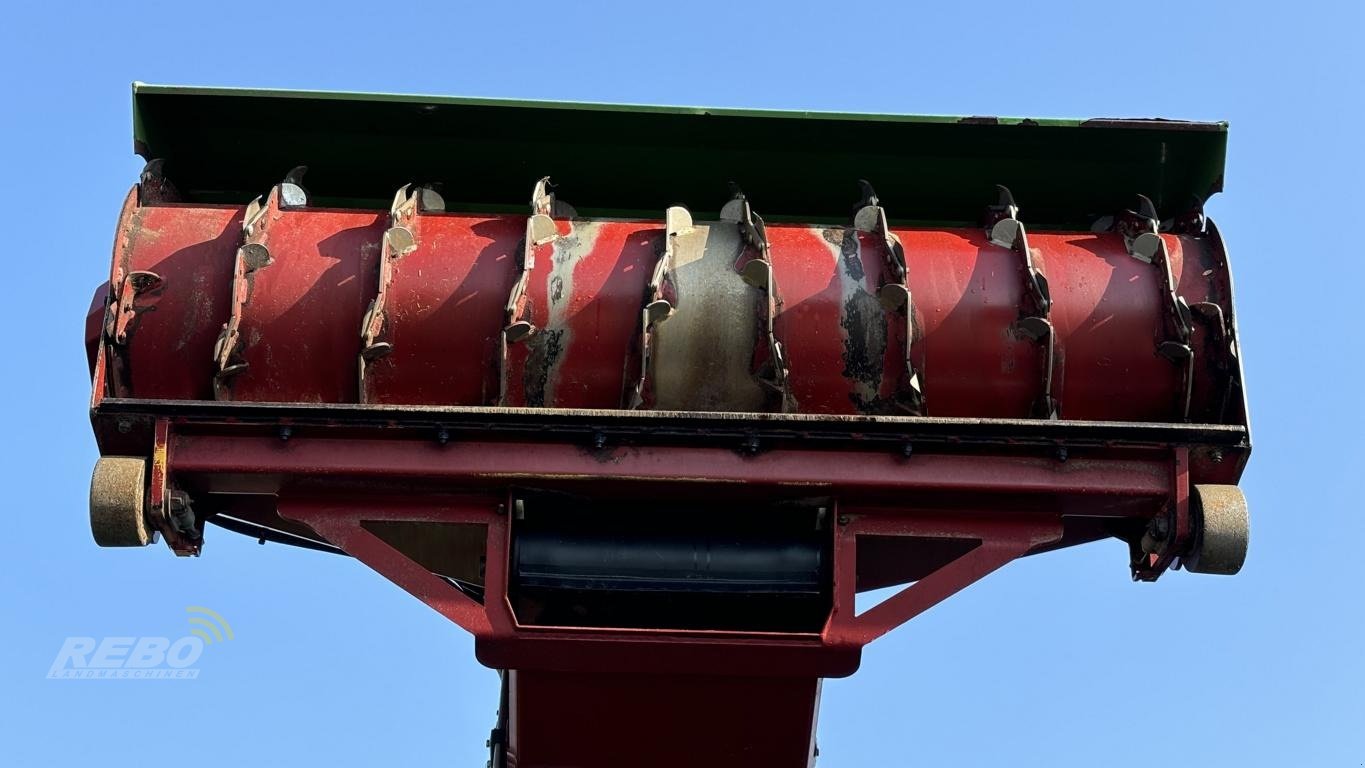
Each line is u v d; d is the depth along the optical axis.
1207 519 9.81
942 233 10.54
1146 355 10.15
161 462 9.72
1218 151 10.79
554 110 10.73
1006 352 10.09
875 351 10.02
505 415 9.72
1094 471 9.95
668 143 10.98
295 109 10.75
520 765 10.85
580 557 10.11
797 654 9.85
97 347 10.01
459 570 11.00
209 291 10.01
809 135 10.90
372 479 9.86
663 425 9.77
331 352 9.98
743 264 10.16
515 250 10.20
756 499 10.09
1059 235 10.64
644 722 10.48
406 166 11.09
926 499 10.02
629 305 10.04
